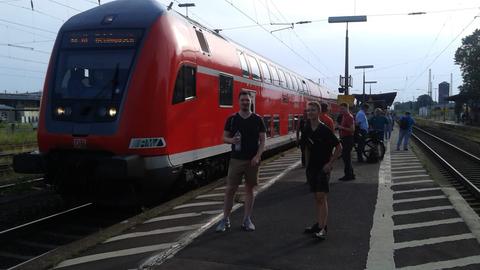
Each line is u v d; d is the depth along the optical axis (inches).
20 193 469.7
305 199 384.5
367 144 633.0
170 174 377.1
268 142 689.0
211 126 460.1
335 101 1583.4
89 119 363.9
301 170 554.6
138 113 357.1
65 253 256.2
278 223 309.9
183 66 396.5
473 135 1635.1
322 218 274.4
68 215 372.5
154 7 389.7
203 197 398.3
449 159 784.3
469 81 2655.0
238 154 284.7
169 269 227.1
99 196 382.9
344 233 286.8
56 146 372.8
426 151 898.1
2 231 327.9
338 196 395.2
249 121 283.9
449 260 240.5
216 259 240.8
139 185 374.6
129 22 378.6
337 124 503.5
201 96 434.9
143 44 368.2
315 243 267.4
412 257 244.8
